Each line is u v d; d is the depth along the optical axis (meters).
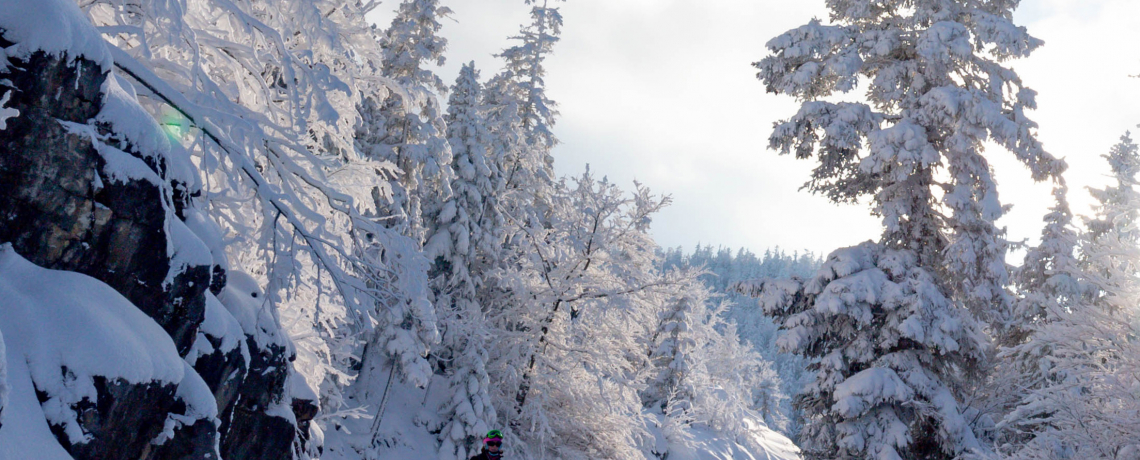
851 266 14.59
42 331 3.69
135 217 4.45
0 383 3.09
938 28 14.20
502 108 26.02
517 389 21.42
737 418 39.53
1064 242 20.28
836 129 14.20
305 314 7.68
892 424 13.97
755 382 57.09
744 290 16.03
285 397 6.36
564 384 21.52
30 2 3.99
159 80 5.00
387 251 6.37
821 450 15.41
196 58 5.19
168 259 4.67
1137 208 10.92
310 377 7.62
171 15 4.94
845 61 14.59
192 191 5.40
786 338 14.77
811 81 14.98
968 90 14.07
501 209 22.81
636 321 22.38
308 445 6.92
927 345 13.96
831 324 15.20
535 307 21.23
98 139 4.32
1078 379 10.76
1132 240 10.84
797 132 15.21
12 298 3.73
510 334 21.28
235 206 6.00
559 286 21.03
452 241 21.48
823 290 14.88
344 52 7.00
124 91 4.70
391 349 17.95
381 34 7.39
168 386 4.29
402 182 19.19
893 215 14.79
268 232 5.71
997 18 14.29
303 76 5.88
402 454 18.75
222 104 5.49
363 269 6.07
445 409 20.62
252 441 5.82
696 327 39.72
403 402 21.22
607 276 21.25
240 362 5.47
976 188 14.49
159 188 4.60
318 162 5.95
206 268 4.97
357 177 7.40
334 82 5.71
